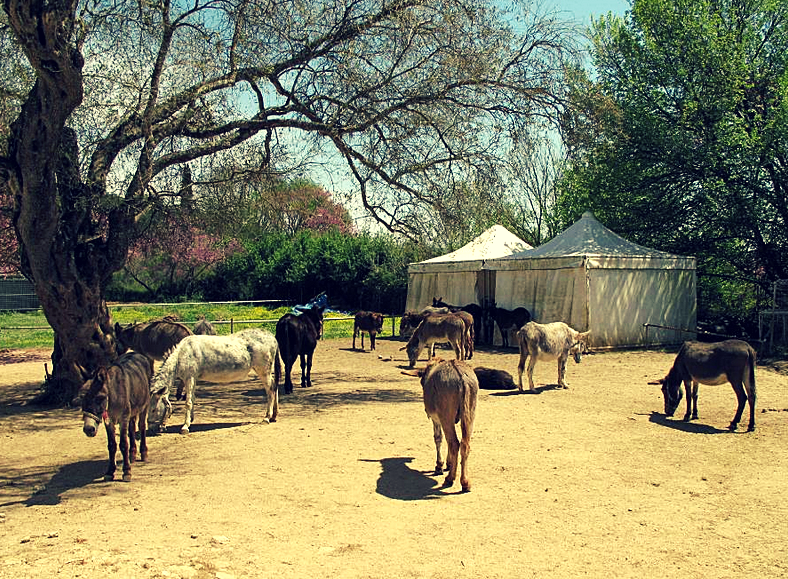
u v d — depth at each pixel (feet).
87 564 16.44
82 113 45.50
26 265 44.39
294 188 58.85
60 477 26.02
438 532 19.84
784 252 85.71
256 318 115.14
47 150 37.55
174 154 47.29
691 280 76.95
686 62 84.38
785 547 18.76
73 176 43.42
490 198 50.70
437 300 81.00
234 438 32.76
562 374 48.32
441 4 45.44
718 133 80.53
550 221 127.85
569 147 52.06
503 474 26.32
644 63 88.58
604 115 52.31
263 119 48.88
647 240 90.58
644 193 87.81
